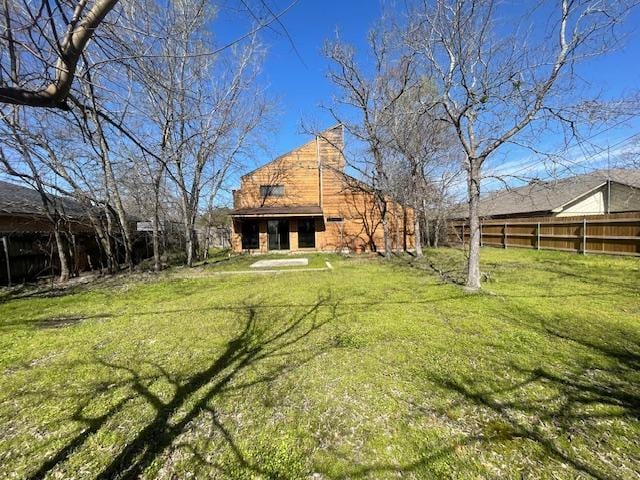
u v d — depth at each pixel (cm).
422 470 178
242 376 301
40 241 934
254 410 245
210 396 267
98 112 221
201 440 212
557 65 477
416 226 1238
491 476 172
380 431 214
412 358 324
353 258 1330
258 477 179
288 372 306
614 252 1011
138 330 447
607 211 1664
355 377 289
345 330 416
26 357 357
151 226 1051
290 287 720
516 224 1437
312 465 186
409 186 1311
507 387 262
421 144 1144
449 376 284
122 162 991
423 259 1162
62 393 277
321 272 941
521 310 474
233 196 1748
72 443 213
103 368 325
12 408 255
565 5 455
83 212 1220
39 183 841
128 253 1023
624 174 1594
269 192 1673
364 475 177
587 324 409
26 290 770
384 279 788
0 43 165
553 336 372
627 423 212
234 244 1620
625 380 270
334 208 1642
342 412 238
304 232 1636
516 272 801
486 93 530
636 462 178
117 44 215
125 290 756
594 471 172
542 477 169
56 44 141
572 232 1159
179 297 661
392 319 454
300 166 1675
